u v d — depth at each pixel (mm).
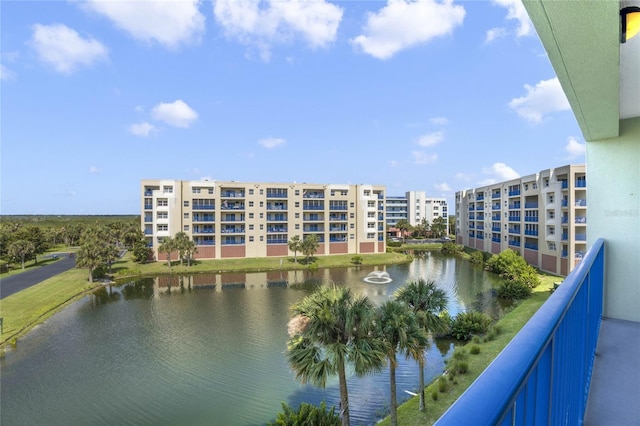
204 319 23969
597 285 3361
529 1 1521
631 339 3387
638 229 3625
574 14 1560
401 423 11531
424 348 10734
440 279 35938
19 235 49531
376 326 10047
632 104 3141
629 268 3732
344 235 53781
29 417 13148
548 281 32188
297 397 14180
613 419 2268
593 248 3248
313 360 9070
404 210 99438
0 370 16859
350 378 15422
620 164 3721
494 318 22578
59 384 15461
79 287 32781
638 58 2223
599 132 3576
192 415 13094
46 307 26297
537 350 1040
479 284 33188
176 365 17094
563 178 34719
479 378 904
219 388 14922
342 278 37562
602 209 3844
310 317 9359
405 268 43312
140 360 17703
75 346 19594
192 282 35969
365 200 54281
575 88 2354
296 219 51438
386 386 14750
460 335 18984
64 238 77062
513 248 44312
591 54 1881
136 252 43750
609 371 2859
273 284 34906
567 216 33969
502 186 47469
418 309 12672
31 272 41406
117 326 22750
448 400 12797
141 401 14055
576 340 1979
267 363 17172
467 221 61281
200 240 47719
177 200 46750
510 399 782
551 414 1310
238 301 28547
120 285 34812
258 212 49875
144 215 46219
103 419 12953
